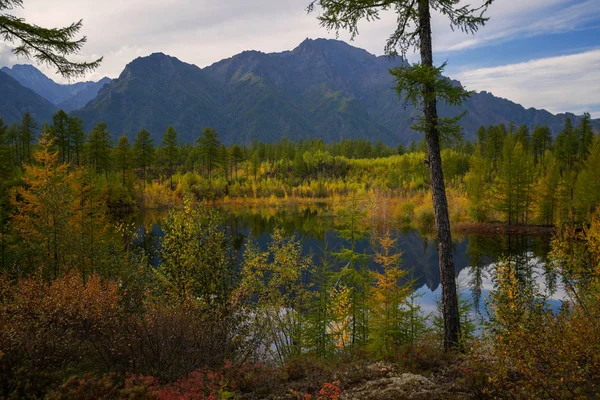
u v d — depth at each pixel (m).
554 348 5.00
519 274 22.52
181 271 11.30
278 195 102.94
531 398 4.93
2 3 7.32
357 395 6.20
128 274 13.40
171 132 90.12
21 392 5.65
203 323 9.11
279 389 6.85
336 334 12.42
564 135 84.31
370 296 12.57
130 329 7.93
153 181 96.12
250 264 13.72
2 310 7.37
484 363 6.16
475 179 54.50
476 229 50.34
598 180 41.28
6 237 16.16
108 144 70.12
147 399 5.59
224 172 120.00
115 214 57.75
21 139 70.88
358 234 13.52
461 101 8.02
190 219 11.87
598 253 12.16
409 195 73.38
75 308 7.96
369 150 167.12
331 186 105.44
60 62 8.27
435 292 23.25
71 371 6.67
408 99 8.50
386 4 8.59
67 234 16.19
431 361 7.87
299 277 14.35
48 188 16.92
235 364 8.03
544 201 50.59
